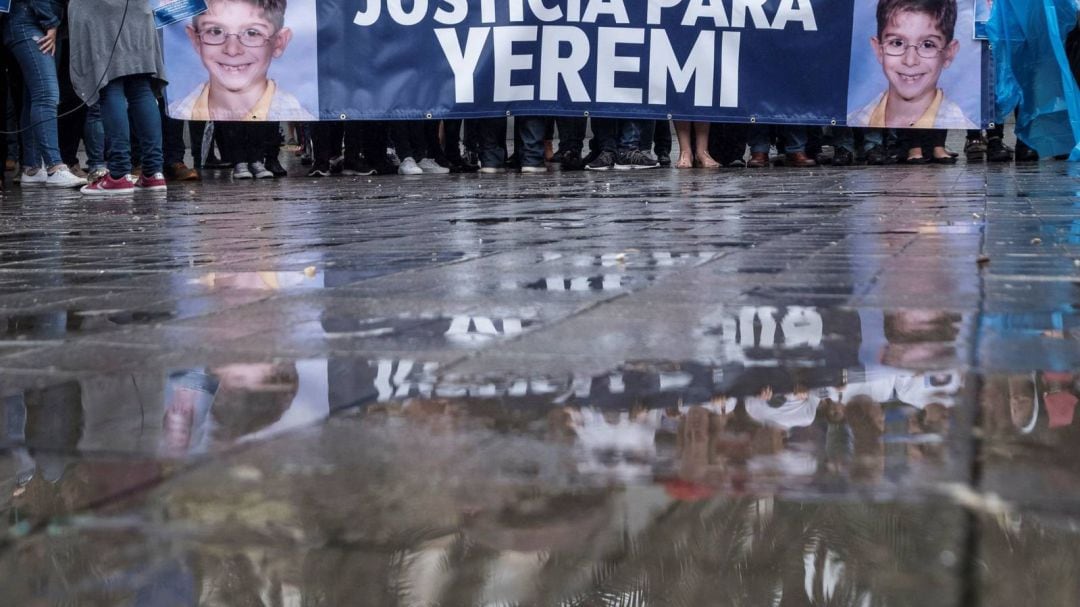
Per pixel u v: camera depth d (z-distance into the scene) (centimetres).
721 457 89
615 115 1070
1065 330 157
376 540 69
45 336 175
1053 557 63
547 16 1048
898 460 87
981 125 1088
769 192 589
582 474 85
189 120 1041
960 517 71
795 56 1083
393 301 202
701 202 509
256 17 1022
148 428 108
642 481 82
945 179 702
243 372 139
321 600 60
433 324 174
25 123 917
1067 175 729
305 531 72
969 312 175
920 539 66
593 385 123
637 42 1063
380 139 1099
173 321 187
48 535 73
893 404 111
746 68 1080
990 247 279
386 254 295
